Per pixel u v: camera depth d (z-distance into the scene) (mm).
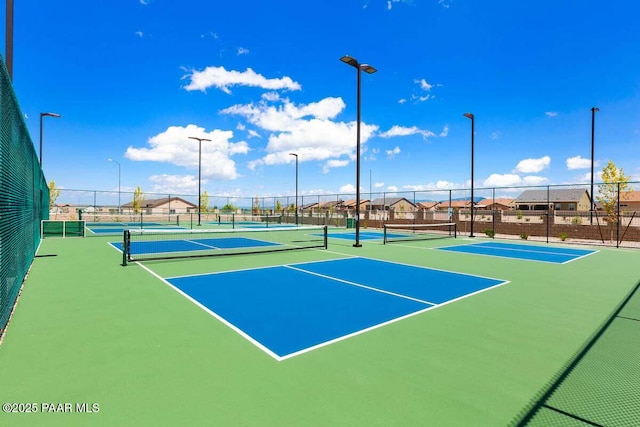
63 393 3129
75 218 40688
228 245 16188
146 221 41719
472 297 6754
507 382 3400
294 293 6926
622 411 2922
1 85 4438
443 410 2914
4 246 4750
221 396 3102
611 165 23859
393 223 32062
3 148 4625
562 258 12695
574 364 3809
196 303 6133
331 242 18094
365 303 6234
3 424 2660
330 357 3947
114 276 8500
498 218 29984
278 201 52188
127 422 2707
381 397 3111
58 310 5625
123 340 4387
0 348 4098
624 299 6688
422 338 4555
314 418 2783
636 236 19891
